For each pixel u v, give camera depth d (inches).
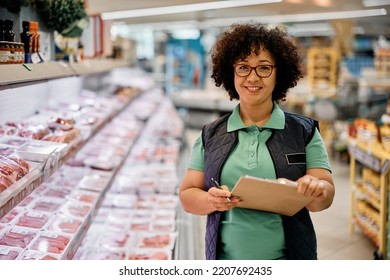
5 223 105.8
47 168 94.7
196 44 563.2
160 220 161.3
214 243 83.7
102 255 130.3
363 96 418.6
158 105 340.8
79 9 142.3
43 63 114.8
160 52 678.5
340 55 427.2
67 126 131.6
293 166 79.7
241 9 289.0
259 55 80.7
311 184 69.9
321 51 421.1
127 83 343.3
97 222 156.2
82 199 130.4
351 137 213.6
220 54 86.5
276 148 80.7
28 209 116.3
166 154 245.3
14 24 114.1
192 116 487.5
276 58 82.6
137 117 266.2
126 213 166.2
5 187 73.7
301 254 81.3
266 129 82.4
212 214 84.5
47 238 100.7
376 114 389.1
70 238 102.7
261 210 80.8
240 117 84.7
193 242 147.3
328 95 398.0
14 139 106.0
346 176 299.6
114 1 238.7
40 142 105.4
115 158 176.4
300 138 82.0
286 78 86.5
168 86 551.2
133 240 142.7
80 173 155.3
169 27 492.7
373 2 271.1
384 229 166.4
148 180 201.2
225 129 84.8
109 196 180.7
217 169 82.0
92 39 195.6
